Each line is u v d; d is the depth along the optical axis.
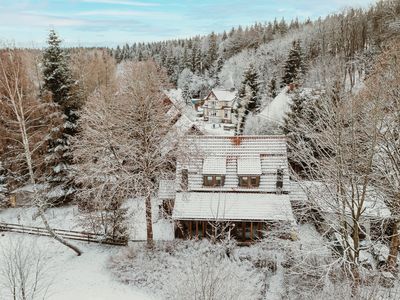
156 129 26.17
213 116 81.69
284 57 96.31
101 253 26.91
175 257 25.55
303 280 20.70
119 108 26.62
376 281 14.88
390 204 19.56
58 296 21.53
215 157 32.94
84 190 28.45
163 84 28.97
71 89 34.22
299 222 29.86
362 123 18.94
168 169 28.83
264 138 33.62
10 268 19.11
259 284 22.02
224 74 109.75
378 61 23.94
